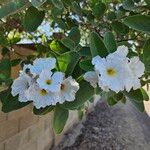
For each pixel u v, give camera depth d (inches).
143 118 53.5
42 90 9.5
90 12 15.1
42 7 11.6
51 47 11.6
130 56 10.4
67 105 9.7
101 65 9.0
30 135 26.5
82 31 15.4
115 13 14.5
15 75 18.7
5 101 10.5
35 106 9.6
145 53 9.6
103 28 14.5
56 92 9.4
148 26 9.7
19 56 16.4
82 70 9.9
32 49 18.1
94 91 9.6
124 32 13.9
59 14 13.5
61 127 10.1
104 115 50.2
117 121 48.9
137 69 9.2
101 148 39.8
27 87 9.6
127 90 9.1
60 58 9.8
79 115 19.9
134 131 46.6
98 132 43.4
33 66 9.5
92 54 9.5
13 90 9.6
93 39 9.6
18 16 15.1
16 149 24.3
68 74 9.7
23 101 9.9
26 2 10.4
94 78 9.3
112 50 9.5
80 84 9.7
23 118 24.8
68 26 15.4
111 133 43.9
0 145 22.2
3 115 22.0
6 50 15.6
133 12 13.9
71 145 37.3
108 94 11.1
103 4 13.7
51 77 9.3
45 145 30.7
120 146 41.1
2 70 12.2
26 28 11.5
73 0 14.5
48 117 30.0
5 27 16.0
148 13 12.7
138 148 41.7
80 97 9.7
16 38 16.7
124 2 13.6
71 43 11.2
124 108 54.7
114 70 9.0
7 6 10.3
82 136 40.9
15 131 23.9
